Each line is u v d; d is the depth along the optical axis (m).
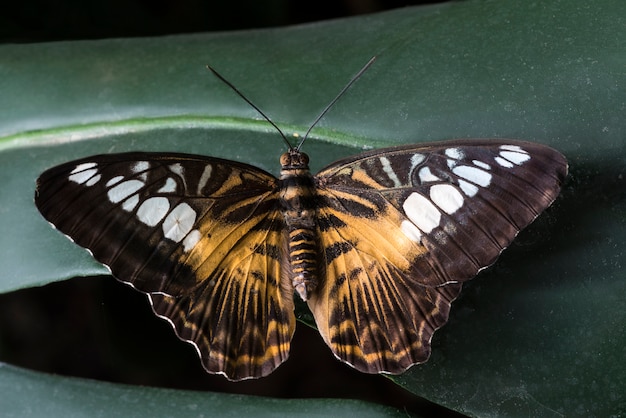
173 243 0.36
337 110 0.39
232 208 0.36
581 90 0.37
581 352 0.36
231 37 0.41
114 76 0.40
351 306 0.36
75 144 0.39
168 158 0.35
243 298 0.36
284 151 0.39
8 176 0.39
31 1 0.44
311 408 0.37
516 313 0.36
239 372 0.36
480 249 0.35
